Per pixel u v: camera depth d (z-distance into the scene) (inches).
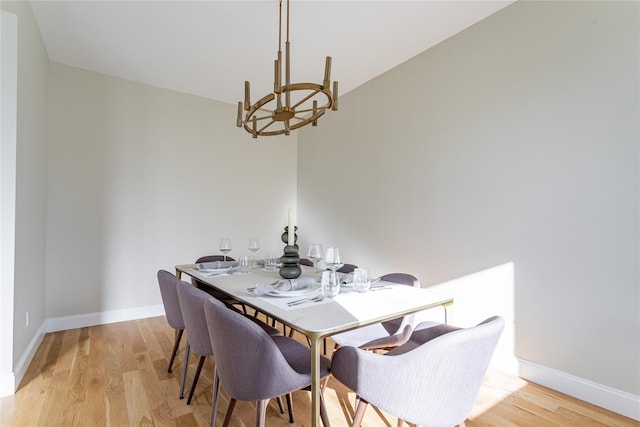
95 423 64.9
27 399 73.0
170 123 142.5
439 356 40.3
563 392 78.0
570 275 77.9
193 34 101.6
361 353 46.7
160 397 74.4
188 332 68.2
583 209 75.9
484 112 95.5
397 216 122.6
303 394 78.2
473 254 97.7
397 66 122.9
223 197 156.8
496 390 79.6
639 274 68.0
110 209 128.3
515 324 88.0
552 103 81.4
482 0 87.4
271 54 114.0
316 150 167.0
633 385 68.4
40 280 105.7
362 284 66.9
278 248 174.9
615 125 71.4
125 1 85.8
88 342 106.7
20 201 81.7
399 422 62.3
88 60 117.6
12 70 77.0
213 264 97.5
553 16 81.3
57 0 85.7
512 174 88.9
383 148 129.0
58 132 118.1
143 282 135.3
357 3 87.1
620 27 70.9
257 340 46.6
